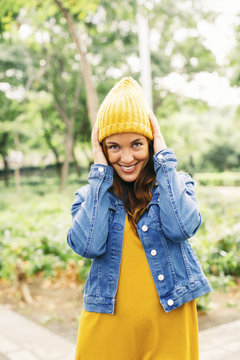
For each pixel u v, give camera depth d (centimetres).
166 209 150
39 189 2603
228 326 374
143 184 161
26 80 1625
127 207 160
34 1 717
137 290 151
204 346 335
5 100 1830
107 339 152
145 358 151
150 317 150
